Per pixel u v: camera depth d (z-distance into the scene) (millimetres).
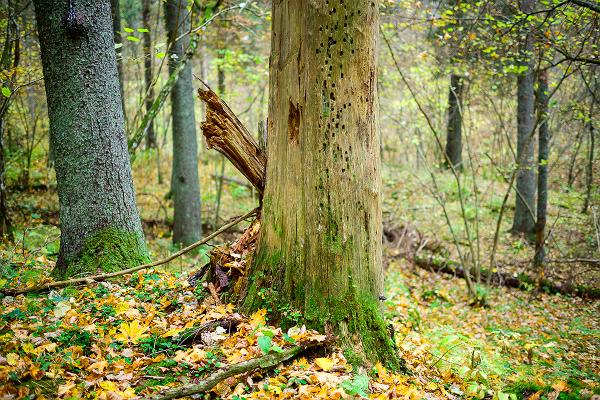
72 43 4668
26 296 4230
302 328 3490
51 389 2758
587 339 6848
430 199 15203
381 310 3783
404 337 5359
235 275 4262
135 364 3105
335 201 3572
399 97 17172
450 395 3633
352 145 3564
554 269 10203
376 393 3152
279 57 3705
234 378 3006
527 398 3352
